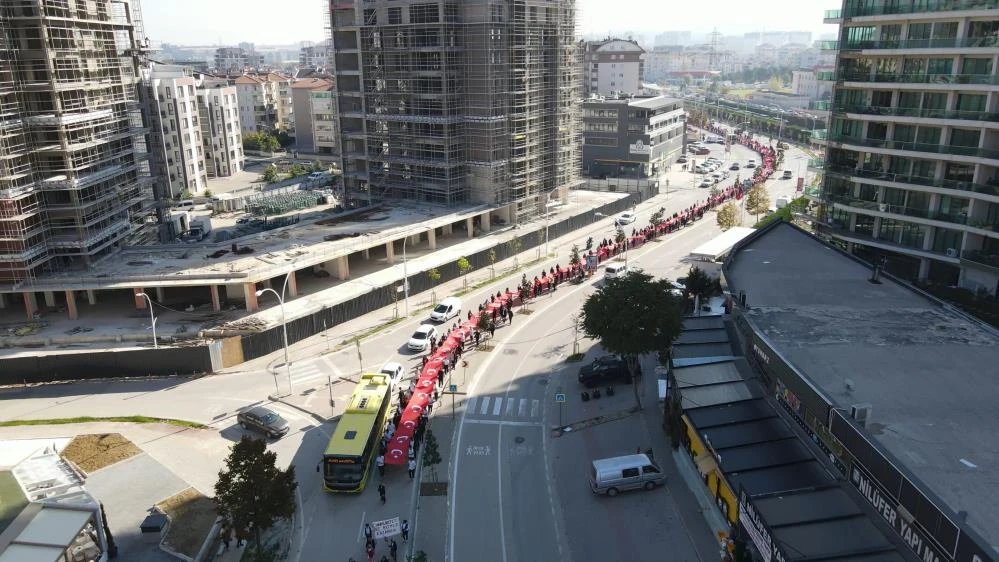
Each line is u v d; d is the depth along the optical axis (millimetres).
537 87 101562
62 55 70250
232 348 64062
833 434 34531
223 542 40312
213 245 81812
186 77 133125
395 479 46375
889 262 73250
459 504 43531
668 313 51219
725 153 190375
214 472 47719
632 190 130750
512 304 78062
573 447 49594
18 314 72312
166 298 76875
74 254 73000
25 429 53500
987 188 64125
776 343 42656
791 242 66062
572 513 42375
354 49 101500
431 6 92000
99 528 37125
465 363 63375
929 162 68688
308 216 107125
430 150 98312
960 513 26141
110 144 79062
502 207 102688
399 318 74688
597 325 52375
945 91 66188
